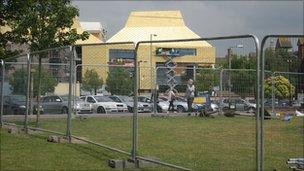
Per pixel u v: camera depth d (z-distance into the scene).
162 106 23.55
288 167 8.57
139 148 10.68
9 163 8.16
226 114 22.08
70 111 11.40
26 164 8.12
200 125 16.81
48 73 15.33
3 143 10.30
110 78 22.20
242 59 23.09
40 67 14.53
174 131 14.59
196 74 23.73
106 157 9.06
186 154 9.84
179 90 23.92
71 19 18.22
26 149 9.66
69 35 18.23
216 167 8.31
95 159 8.84
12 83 14.91
